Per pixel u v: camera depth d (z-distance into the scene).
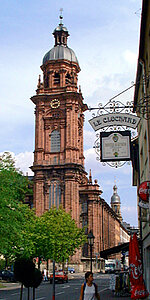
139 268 22.61
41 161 109.19
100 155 21.03
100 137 21.17
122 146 20.97
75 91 112.88
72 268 102.69
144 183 22.39
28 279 18.80
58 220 78.75
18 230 44.62
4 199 43.91
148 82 24.58
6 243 43.09
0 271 71.12
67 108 111.00
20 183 49.09
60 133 110.56
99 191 117.56
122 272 37.69
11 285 59.12
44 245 73.19
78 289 45.50
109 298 33.25
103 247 127.12
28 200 113.62
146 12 22.47
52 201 106.81
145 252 33.53
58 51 119.00
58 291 42.22
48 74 118.06
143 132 30.97
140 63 27.39
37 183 108.19
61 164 107.62
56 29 123.56
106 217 145.25
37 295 36.56
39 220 74.44
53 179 107.81
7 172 47.12
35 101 114.00
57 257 75.94
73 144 109.19
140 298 22.20
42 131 111.56
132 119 20.77
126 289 37.19
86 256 115.19
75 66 118.81
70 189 106.12
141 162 35.75
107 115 20.98
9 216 43.94
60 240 75.69
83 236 83.56
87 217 116.06
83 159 118.19
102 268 127.00
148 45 24.25
